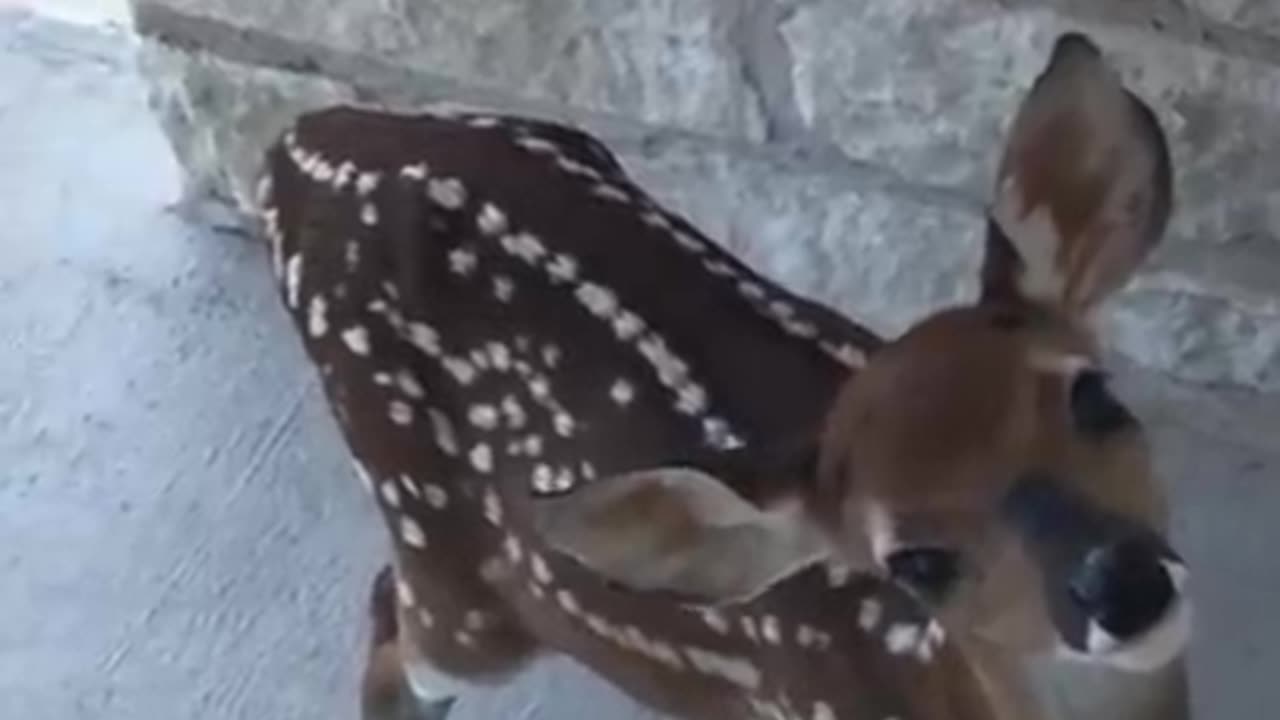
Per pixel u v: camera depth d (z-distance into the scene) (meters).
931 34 1.08
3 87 1.34
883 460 0.72
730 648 0.86
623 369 0.87
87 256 1.26
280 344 1.22
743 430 0.84
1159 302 1.13
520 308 0.89
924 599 0.74
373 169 0.92
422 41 1.17
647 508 0.73
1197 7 1.04
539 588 0.91
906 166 1.13
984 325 0.73
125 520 1.16
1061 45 0.74
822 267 1.17
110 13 1.36
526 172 0.91
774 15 1.11
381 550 1.14
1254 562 1.09
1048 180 0.75
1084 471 0.71
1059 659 0.73
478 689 1.01
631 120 1.16
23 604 1.13
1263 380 1.14
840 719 0.84
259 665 1.11
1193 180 1.09
